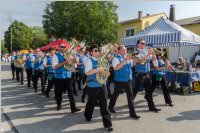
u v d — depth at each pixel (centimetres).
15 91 1026
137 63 674
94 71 507
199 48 2234
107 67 526
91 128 536
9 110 691
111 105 650
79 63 960
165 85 749
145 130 525
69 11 2472
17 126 548
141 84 678
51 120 596
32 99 851
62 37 2608
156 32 1079
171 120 599
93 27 2458
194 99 866
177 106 748
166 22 1102
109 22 2552
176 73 1002
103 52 539
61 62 653
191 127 548
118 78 607
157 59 768
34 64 1010
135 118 608
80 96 902
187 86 985
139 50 677
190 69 1095
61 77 662
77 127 543
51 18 2597
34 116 630
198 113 667
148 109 706
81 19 2395
